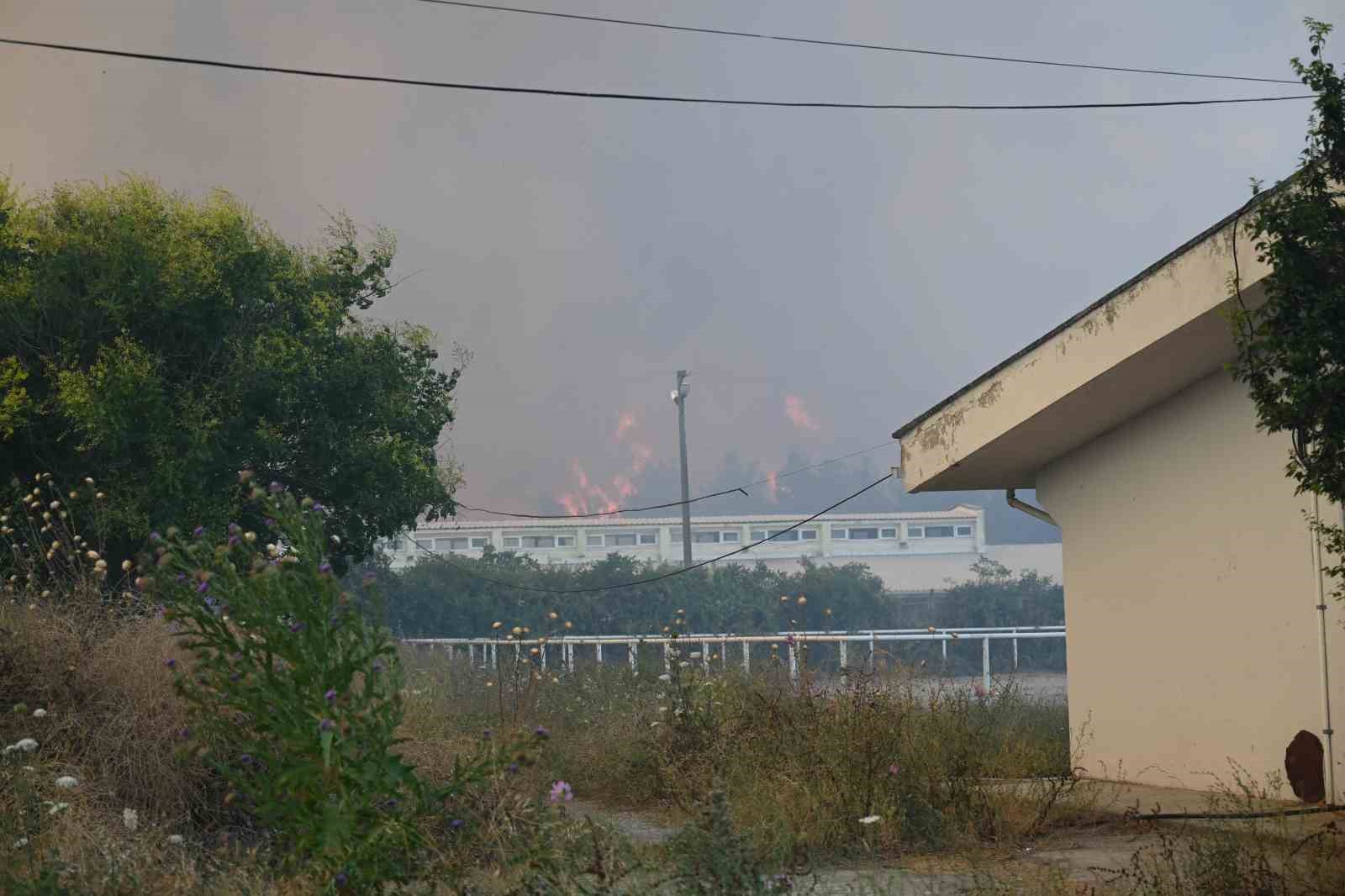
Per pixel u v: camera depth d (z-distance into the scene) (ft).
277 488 27.37
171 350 111.14
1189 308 46.93
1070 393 53.06
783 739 47.37
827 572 216.74
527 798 31.45
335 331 123.85
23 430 101.55
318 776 25.18
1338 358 33.76
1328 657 47.52
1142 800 49.73
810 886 32.04
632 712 57.31
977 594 212.84
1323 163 34.99
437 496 129.08
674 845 26.84
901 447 63.93
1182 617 54.85
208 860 30.94
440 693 65.21
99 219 109.19
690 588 203.10
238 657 27.14
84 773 36.27
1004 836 40.50
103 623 44.27
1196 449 54.24
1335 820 42.32
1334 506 47.34
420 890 26.08
